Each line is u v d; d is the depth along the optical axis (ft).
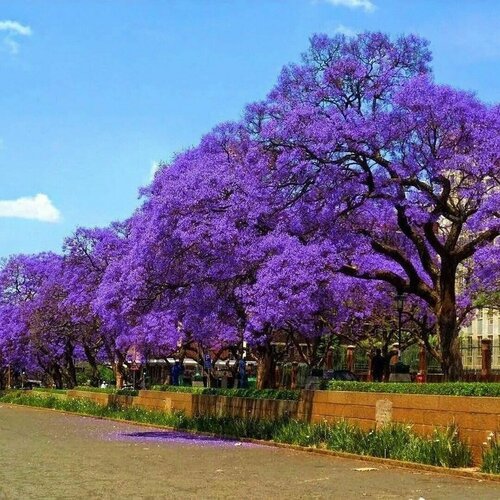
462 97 67.26
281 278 69.41
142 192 93.50
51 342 178.29
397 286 76.07
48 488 42.45
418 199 70.08
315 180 71.10
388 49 74.54
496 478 47.85
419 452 55.88
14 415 144.05
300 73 75.61
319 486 44.09
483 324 200.34
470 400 56.70
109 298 98.78
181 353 148.66
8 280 201.57
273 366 100.73
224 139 85.71
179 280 85.35
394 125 67.46
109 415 131.54
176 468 54.03
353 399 71.46
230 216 74.23
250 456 64.44
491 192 71.51
